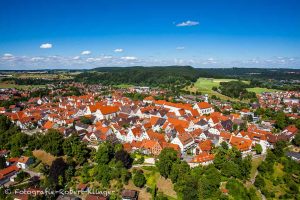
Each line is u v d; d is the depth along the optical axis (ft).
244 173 503.20
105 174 510.99
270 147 639.35
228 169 497.87
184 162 497.05
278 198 480.23
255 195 466.70
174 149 552.82
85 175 526.16
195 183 456.86
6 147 653.30
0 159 566.36
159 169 499.92
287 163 561.84
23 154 617.21
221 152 542.16
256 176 517.14
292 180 523.70
